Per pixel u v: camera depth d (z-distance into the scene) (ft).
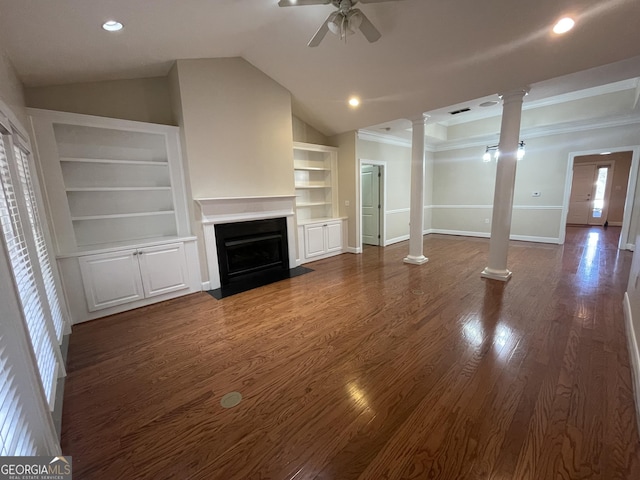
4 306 3.75
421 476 4.19
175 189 11.72
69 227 9.43
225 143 12.22
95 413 5.60
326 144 18.71
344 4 6.65
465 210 24.52
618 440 4.65
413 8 8.27
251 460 4.54
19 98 7.82
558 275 13.00
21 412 3.83
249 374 6.69
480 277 13.12
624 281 12.00
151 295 10.89
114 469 4.44
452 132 22.22
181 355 7.53
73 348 7.96
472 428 4.99
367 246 21.39
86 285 9.44
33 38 6.91
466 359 6.98
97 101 10.52
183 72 10.89
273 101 13.56
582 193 30.32
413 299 10.81
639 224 9.17
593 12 7.44
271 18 9.11
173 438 4.99
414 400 5.71
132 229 11.72
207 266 12.28
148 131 10.82
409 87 11.96
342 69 11.64
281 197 14.25
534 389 5.88
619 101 15.55
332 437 4.92
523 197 20.97
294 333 8.53
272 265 14.73
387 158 20.85
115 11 6.88
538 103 17.84
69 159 9.46
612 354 6.97
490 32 8.59
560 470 4.19
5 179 5.44
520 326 8.48
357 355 7.30
